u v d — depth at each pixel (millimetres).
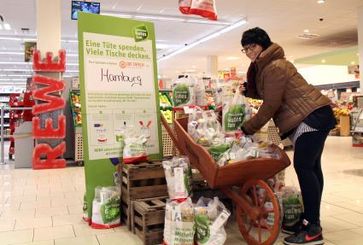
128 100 3406
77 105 6992
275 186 3152
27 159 6609
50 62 6410
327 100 2682
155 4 9312
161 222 2701
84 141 3201
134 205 2914
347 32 12930
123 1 9008
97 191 3168
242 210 2723
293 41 14477
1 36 12672
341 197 4078
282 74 2607
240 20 11141
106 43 3332
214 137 2680
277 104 2633
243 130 2799
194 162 2721
